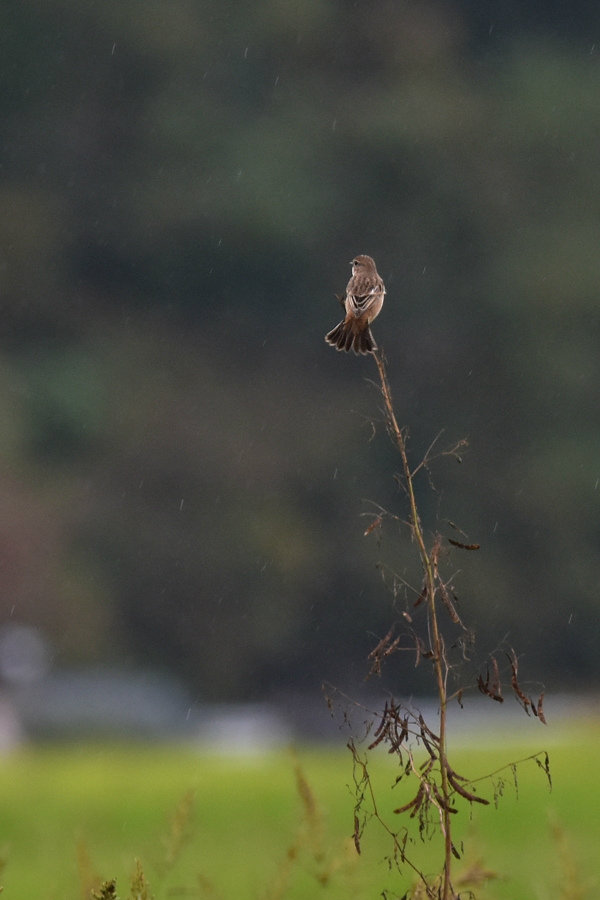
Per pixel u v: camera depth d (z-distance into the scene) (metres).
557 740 21.72
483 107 58.53
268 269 56.66
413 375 53.75
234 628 48.66
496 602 49.56
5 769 19.28
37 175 59.09
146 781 16.34
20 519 46.69
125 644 48.50
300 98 58.75
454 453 5.42
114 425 51.88
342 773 16.45
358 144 56.94
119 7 59.59
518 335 53.88
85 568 48.25
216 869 10.30
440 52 61.03
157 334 55.78
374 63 60.28
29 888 9.72
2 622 45.72
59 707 37.50
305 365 55.25
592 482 51.53
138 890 5.89
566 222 56.41
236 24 60.44
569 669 50.62
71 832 12.73
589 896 6.71
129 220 57.09
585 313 53.97
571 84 59.31
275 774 16.72
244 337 55.91
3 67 59.78
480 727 29.83
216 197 56.69
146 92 60.12
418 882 5.63
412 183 56.91
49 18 60.00
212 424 51.97
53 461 51.47
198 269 56.66
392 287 55.88
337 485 50.59
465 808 13.09
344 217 56.97
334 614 48.75
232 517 49.53
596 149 57.72
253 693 48.78
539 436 52.66
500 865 9.89
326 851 6.40
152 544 49.09
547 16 64.75
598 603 50.75
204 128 58.19
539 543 51.09
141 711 38.47
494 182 56.56
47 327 55.44
